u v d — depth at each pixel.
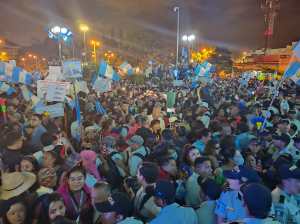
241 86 24.22
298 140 5.92
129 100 14.28
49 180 4.10
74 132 7.04
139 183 4.07
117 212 3.30
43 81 7.12
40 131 6.51
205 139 6.20
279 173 3.71
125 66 17.61
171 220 3.14
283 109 10.68
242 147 6.04
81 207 3.84
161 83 25.67
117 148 5.92
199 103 12.14
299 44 7.28
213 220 3.38
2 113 8.52
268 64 25.03
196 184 4.04
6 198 3.47
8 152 4.97
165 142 5.97
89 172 4.70
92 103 10.65
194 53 38.75
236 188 3.42
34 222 3.42
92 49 38.59
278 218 3.51
